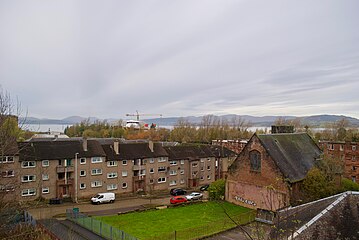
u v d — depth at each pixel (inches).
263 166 1286.9
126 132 4719.5
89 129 4894.2
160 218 1255.5
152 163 1987.0
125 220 1237.1
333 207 596.4
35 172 1576.0
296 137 1537.9
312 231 546.6
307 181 1170.6
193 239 929.5
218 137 3971.5
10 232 756.6
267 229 724.7
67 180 1667.1
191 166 2165.4
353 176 2044.8
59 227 1127.6
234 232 986.7
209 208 1369.3
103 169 1793.8
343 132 3339.1
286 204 1165.7
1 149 647.1
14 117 761.0
